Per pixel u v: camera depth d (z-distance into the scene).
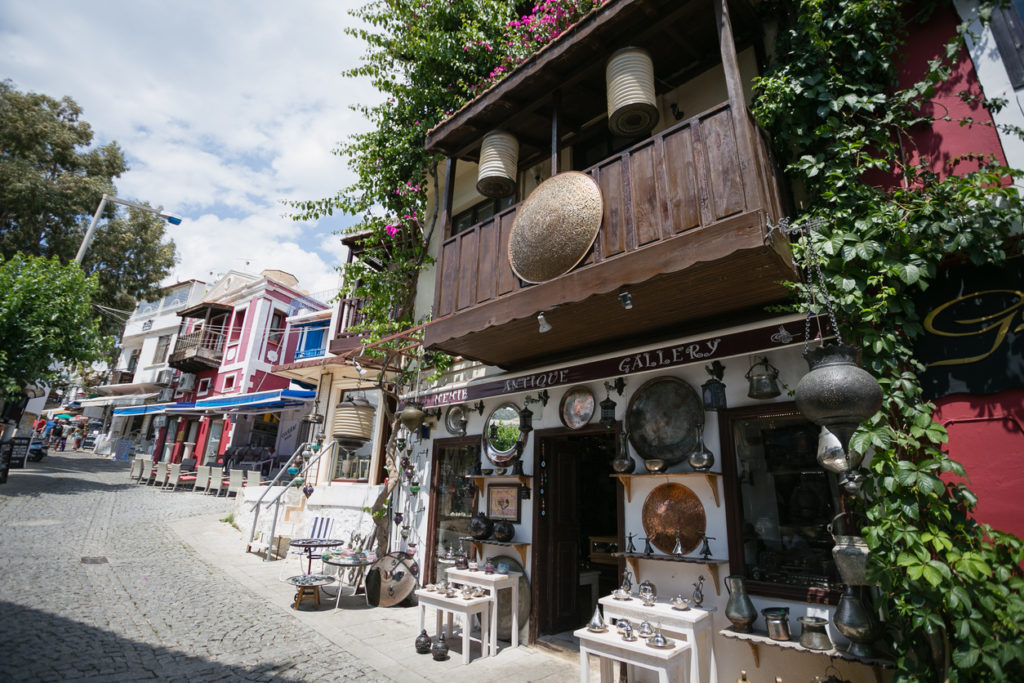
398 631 6.18
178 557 9.07
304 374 12.16
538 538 6.18
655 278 4.29
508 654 5.60
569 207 5.06
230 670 4.73
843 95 4.62
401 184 8.56
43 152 20.67
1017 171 3.81
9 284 13.53
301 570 8.75
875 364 3.85
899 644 3.51
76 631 5.35
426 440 8.05
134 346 29.23
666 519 5.00
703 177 4.19
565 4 6.98
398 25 8.46
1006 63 4.31
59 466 20.66
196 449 21.17
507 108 6.23
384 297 8.80
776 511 4.44
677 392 5.21
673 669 4.05
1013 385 3.64
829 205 4.41
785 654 4.06
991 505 3.63
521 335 5.81
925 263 3.80
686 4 4.83
